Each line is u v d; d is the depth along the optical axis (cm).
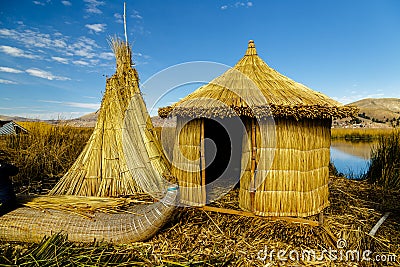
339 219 448
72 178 548
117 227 382
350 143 1138
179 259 345
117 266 314
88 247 346
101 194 518
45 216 401
